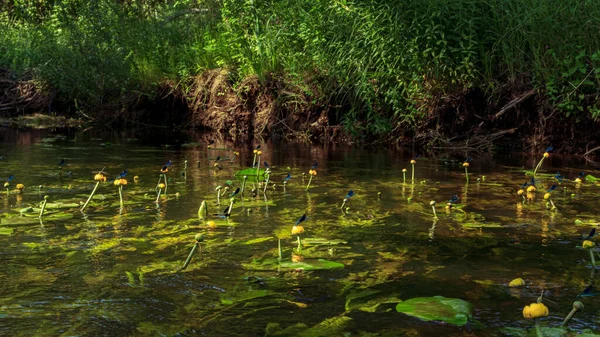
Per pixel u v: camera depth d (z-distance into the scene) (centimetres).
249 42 960
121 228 340
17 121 1059
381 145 790
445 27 750
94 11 1114
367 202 420
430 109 768
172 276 260
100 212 380
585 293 240
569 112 684
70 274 261
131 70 1079
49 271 265
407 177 531
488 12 777
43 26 1186
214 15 1124
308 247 306
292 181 507
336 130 847
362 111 827
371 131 821
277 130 898
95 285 248
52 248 300
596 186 489
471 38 752
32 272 263
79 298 233
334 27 827
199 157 658
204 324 210
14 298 233
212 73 1002
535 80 730
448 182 505
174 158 646
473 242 318
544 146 718
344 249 304
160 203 409
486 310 226
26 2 1336
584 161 641
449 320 212
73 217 366
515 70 750
